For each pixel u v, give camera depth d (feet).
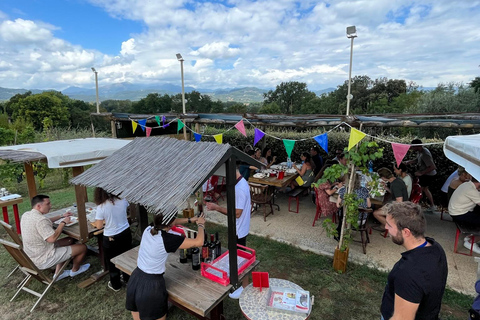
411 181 16.29
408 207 5.52
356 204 12.21
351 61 12.01
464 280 12.20
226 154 7.30
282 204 23.06
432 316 5.35
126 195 7.11
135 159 8.92
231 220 7.79
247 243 15.94
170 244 7.68
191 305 7.35
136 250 10.52
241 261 9.27
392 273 5.61
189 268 9.18
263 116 16.71
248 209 10.68
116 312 10.60
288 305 7.40
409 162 21.74
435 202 22.07
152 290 7.63
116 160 9.26
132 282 7.90
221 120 19.17
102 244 12.83
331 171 12.22
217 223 18.95
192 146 8.29
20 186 29.27
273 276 12.76
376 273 12.79
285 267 13.50
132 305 8.05
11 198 16.58
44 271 13.08
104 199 11.02
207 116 20.11
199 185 6.55
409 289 5.03
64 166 12.33
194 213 19.80
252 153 25.18
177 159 7.93
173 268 9.18
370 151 12.03
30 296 11.61
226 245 15.90
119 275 11.92
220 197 24.71
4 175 26.73
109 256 11.51
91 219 13.70
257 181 20.39
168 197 6.38
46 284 12.10
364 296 11.30
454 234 16.90
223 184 22.54
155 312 7.79
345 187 13.80
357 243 15.87
